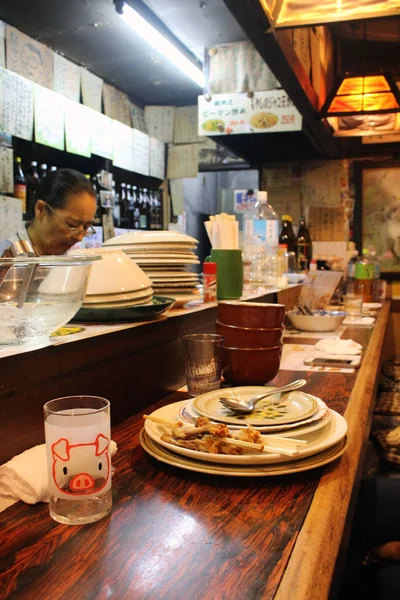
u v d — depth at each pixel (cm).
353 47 422
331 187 459
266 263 259
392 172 455
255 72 359
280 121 357
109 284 114
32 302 86
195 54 410
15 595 50
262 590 51
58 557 57
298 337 216
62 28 357
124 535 62
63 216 235
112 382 105
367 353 180
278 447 80
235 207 713
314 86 297
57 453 65
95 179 437
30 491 70
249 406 97
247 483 77
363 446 104
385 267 462
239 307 125
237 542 61
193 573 54
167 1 323
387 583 127
